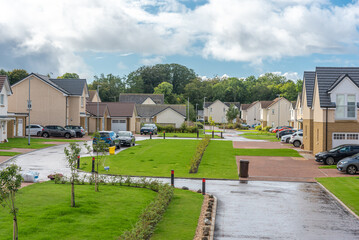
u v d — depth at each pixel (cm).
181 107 8938
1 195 948
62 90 5341
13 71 9025
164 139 5359
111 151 3375
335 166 2839
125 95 10644
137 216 1341
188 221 1334
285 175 2489
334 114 3178
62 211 1341
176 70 15500
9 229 1128
